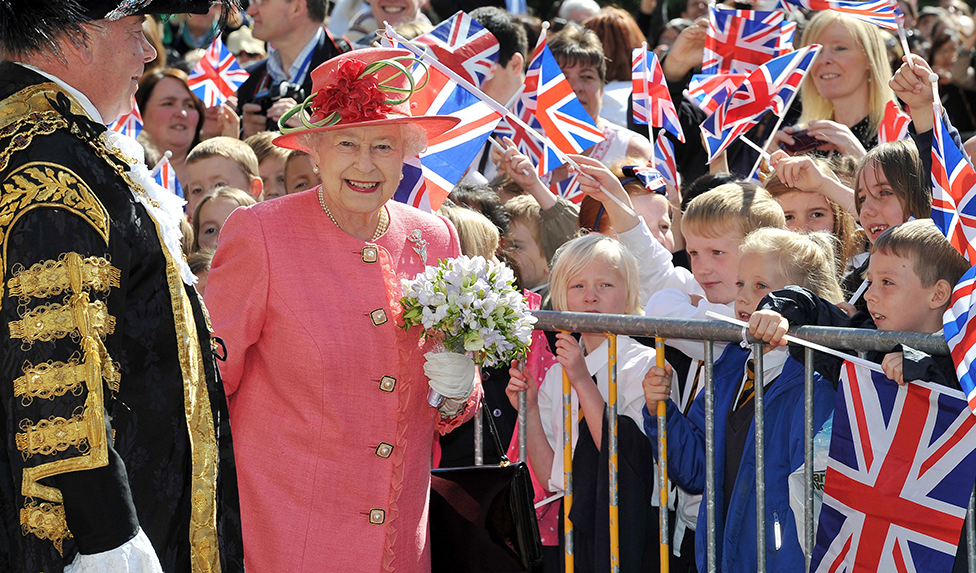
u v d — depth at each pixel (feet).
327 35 81.66
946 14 112.06
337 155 34.01
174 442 27.04
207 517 27.71
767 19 63.41
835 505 35.91
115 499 24.07
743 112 57.52
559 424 46.88
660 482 40.78
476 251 50.78
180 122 80.23
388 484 35.04
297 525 34.42
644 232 52.01
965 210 34.45
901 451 34.22
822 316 37.42
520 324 35.68
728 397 41.70
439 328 34.83
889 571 34.22
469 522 39.60
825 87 62.44
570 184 68.74
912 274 35.29
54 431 23.43
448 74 48.60
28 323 23.79
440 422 38.19
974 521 33.55
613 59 88.74
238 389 35.94
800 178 50.80
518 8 101.81
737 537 39.29
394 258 36.60
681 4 148.36
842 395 35.83
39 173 24.89
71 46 26.55
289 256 34.65
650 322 40.16
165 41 107.86
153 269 26.91
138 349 26.45
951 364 33.50
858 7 54.24
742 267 41.70
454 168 51.75
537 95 56.34
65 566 24.06
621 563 42.22
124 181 26.68
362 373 34.65
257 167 68.03
